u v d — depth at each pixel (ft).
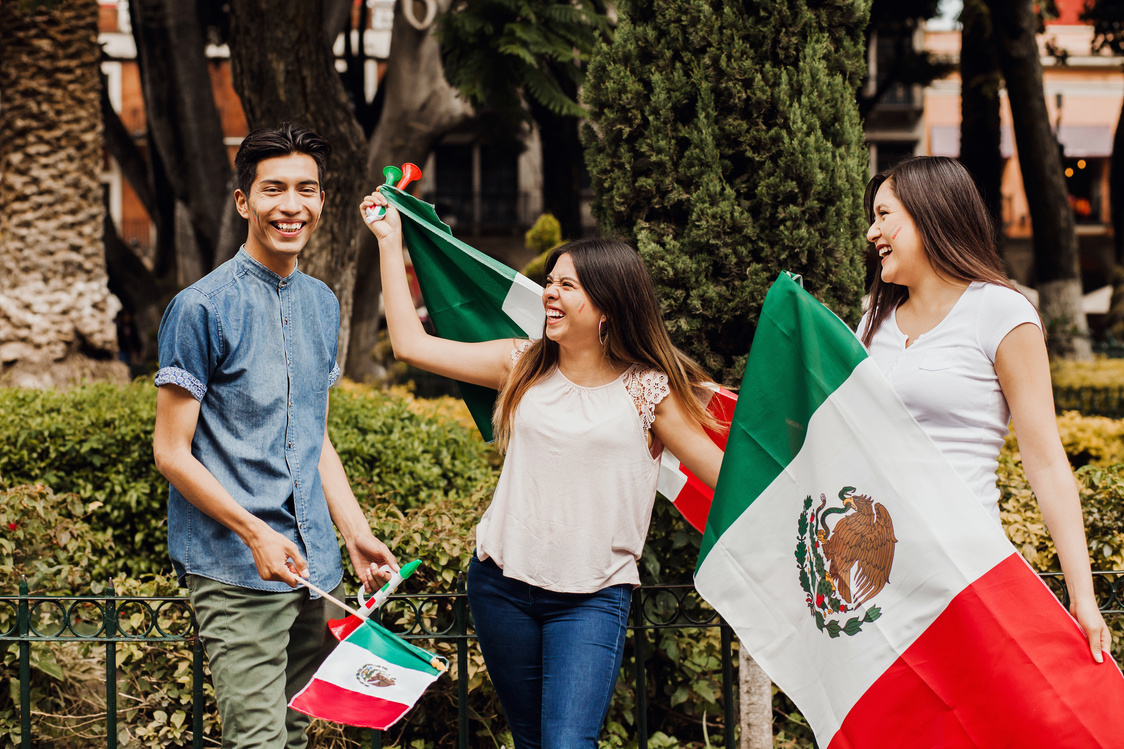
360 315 37.68
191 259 50.60
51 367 24.20
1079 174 105.19
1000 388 6.72
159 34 36.96
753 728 9.96
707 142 9.61
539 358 7.55
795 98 9.62
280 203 7.15
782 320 7.34
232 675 7.04
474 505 11.03
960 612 6.44
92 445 14.02
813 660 7.12
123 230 101.40
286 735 7.51
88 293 24.91
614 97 10.01
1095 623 6.22
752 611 7.29
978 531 6.46
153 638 8.58
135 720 10.09
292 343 7.48
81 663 10.31
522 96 26.21
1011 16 43.47
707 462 7.50
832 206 9.66
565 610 7.18
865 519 6.81
